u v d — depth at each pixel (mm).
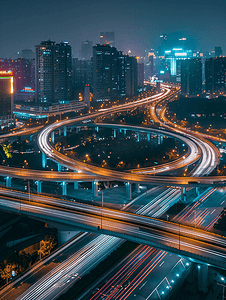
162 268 174375
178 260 181000
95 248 191750
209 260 147250
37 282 162875
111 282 163500
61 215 198000
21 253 184125
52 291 156375
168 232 173375
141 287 159875
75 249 190500
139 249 192500
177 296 156500
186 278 168000
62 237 195625
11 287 159625
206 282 159125
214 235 170750
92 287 159625
